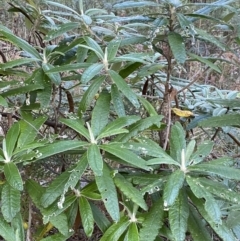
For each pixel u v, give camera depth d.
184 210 0.58
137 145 0.62
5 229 0.60
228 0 0.80
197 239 0.62
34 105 0.78
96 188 0.64
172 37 0.76
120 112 0.68
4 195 0.58
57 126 0.91
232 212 0.67
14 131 0.63
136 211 0.63
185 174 0.59
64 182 0.61
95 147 0.59
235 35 0.88
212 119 0.76
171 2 0.75
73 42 0.81
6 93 0.73
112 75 0.67
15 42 0.75
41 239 0.66
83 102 0.70
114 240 0.60
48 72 0.69
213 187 0.57
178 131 0.66
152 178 0.65
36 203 0.63
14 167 0.58
